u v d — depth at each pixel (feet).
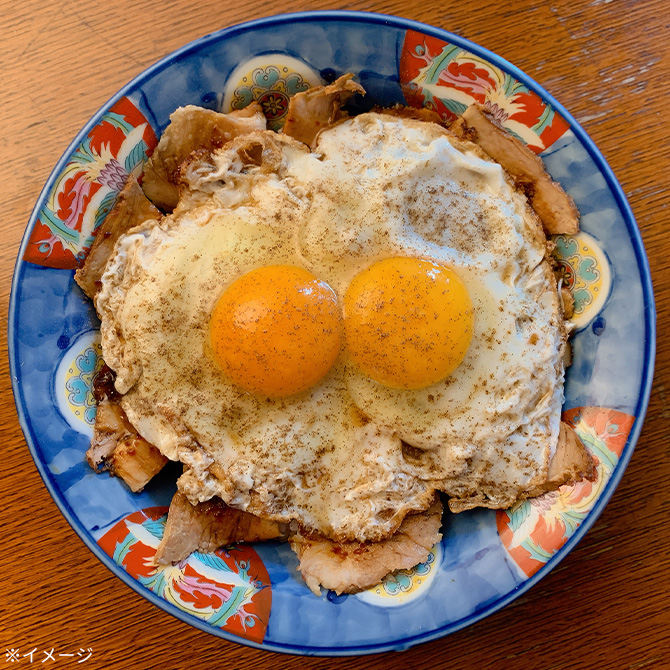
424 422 0.67
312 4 0.76
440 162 0.67
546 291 0.68
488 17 0.75
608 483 0.66
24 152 0.76
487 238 0.67
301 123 0.70
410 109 0.71
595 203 0.67
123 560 0.66
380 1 0.75
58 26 0.76
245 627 0.66
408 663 0.76
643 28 0.74
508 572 0.67
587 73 0.74
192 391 0.67
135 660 0.76
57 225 0.67
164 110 0.68
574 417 0.70
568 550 0.65
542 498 0.69
